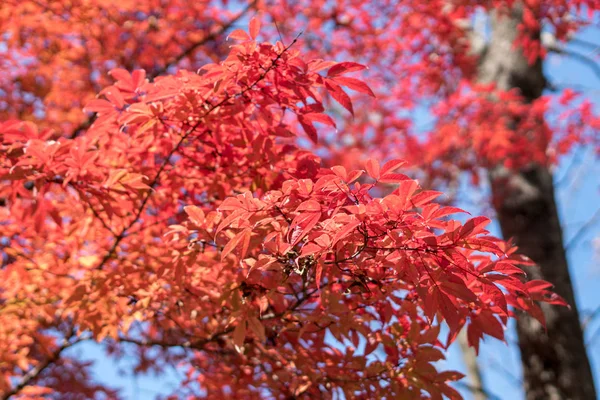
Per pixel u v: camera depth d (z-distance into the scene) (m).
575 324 6.58
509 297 2.83
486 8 8.15
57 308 3.98
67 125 6.64
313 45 8.62
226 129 3.31
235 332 2.79
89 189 3.10
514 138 7.70
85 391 6.42
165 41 7.03
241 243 2.68
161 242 3.50
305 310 3.17
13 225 3.74
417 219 2.28
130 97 3.16
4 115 6.54
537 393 6.41
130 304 3.54
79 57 6.54
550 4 6.97
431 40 8.60
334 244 2.34
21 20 5.84
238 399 3.98
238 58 2.82
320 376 3.25
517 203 7.50
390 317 3.04
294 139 3.93
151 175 3.50
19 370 5.71
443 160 8.83
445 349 3.09
